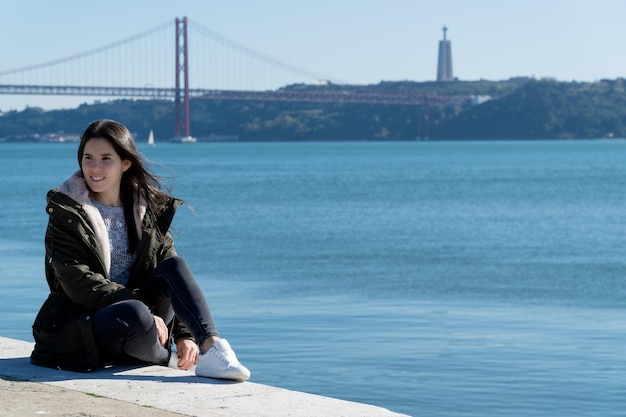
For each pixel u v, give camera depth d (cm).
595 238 2373
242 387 413
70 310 445
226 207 3519
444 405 677
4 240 2111
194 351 459
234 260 1819
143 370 443
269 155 11875
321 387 721
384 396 699
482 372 784
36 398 387
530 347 902
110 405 379
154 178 464
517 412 663
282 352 852
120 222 458
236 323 1023
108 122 452
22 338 859
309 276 1566
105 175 446
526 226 2734
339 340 916
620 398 700
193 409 375
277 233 2472
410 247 2128
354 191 4600
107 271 450
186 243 2189
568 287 1473
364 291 1370
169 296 448
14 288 1230
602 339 961
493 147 15925
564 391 720
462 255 1970
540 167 7788
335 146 17825
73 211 437
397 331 981
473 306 1234
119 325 432
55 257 438
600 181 5528
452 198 4069
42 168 7775
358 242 2236
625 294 1385
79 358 439
